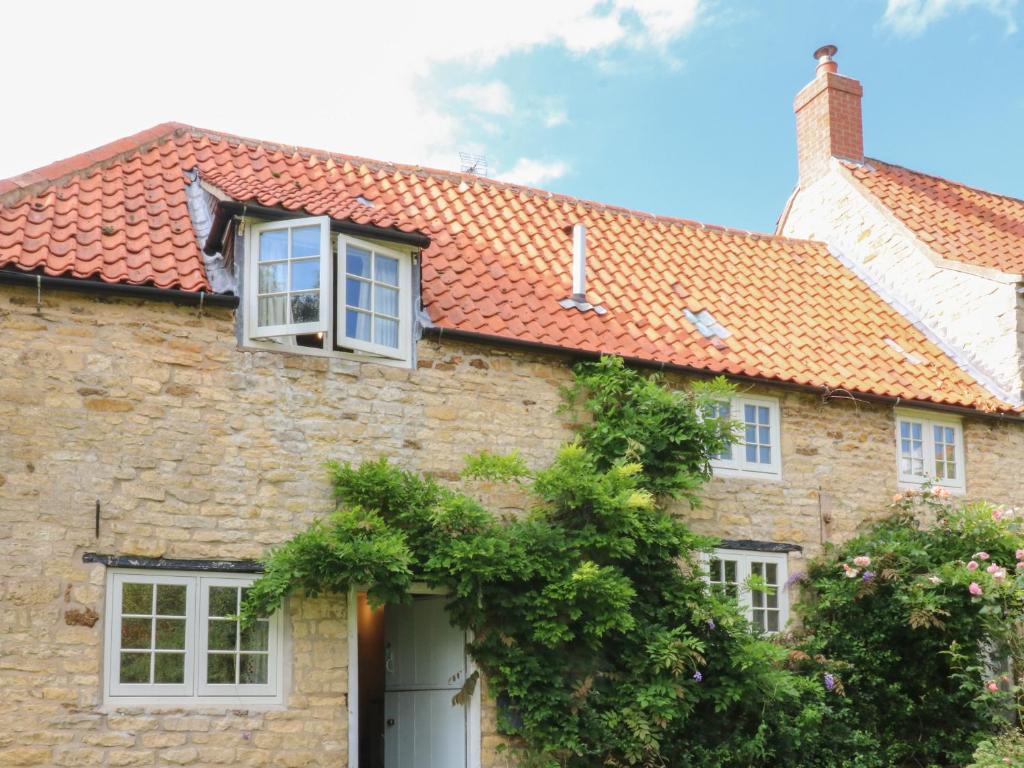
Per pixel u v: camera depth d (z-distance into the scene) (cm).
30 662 911
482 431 1134
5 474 932
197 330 1020
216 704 971
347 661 1026
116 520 961
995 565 1213
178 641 973
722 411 1270
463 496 1043
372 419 1080
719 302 1432
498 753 1070
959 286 1526
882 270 1653
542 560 1051
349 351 1088
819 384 1305
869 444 1351
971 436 1418
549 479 1080
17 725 898
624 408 1169
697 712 1134
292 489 1032
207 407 1012
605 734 1055
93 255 1023
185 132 1323
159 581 974
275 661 1005
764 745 1131
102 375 978
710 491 1245
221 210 1039
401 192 1387
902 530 1291
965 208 1755
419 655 1143
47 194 1123
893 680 1258
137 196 1162
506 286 1264
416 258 1135
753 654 1099
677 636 1110
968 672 1238
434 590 1091
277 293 1048
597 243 1461
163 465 986
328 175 1355
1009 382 1445
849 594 1238
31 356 959
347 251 1088
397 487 1030
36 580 926
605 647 1107
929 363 1461
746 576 1248
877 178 1758
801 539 1287
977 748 1143
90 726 920
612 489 1095
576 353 1183
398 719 1161
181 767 946
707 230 1627
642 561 1120
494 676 1073
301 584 989
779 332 1408
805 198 1823
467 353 1142
